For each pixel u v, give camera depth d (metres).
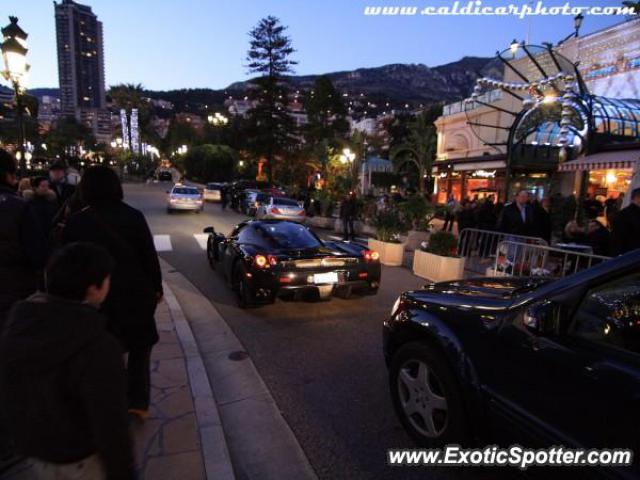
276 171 44.84
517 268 6.91
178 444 2.65
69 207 3.06
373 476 2.56
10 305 2.61
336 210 19.09
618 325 1.97
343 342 4.74
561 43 15.88
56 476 1.34
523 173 16.17
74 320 1.29
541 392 2.04
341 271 5.46
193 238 12.68
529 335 2.15
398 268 9.05
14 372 1.27
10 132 50.97
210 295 6.59
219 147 56.88
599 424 1.77
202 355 4.36
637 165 7.20
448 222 14.66
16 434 1.33
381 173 32.69
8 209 2.62
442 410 2.71
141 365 2.78
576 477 1.87
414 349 2.86
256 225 6.44
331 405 3.40
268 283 5.21
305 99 56.62
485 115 21.33
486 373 2.35
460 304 2.69
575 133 11.11
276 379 3.84
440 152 25.84
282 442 2.91
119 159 59.00
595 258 6.04
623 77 13.84
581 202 12.71
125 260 2.58
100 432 1.26
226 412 3.29
